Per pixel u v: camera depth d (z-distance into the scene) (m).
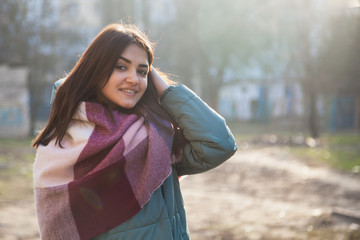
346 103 30.81
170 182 1.80
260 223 5.76
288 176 10.38
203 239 5.01
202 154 1.83
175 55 28.53
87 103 1.64
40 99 22.98
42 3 23.12
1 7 21.66
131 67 1.70
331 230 5.27
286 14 25.34
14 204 6.35
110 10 28.67
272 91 37.75
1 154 12.09
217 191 8.63
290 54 26.02
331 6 23.14
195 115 1.84
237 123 37.44
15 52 22.41
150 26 28.94
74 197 1.56
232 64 28.80
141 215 1.64
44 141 1.68
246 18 27.14
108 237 1.60
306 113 30.02
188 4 27.92
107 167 1.58
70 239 1.57
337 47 25.05
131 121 1.69
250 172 11.27
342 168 10.91
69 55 24.75
